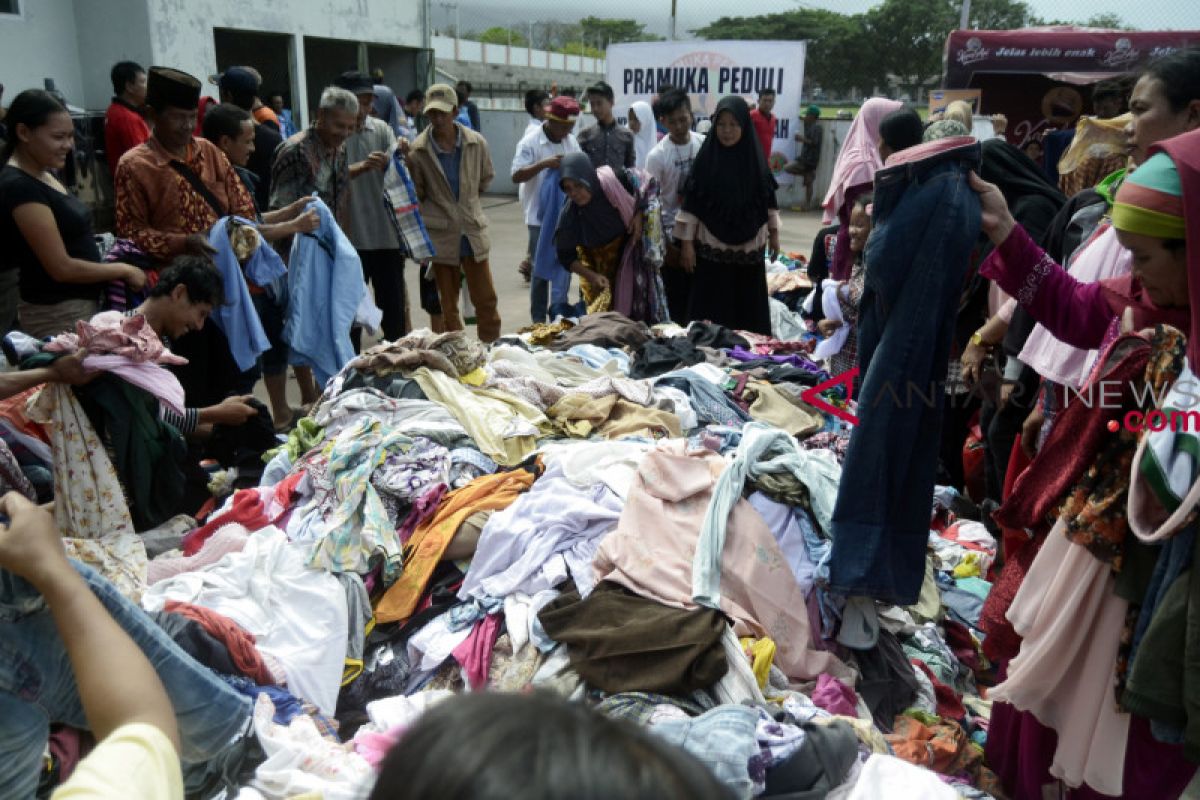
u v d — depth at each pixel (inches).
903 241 96.4
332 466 127.2
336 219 215.3
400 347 160.1
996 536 152.6
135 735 34.7
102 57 386.9
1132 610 80.6
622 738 22.0
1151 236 74.7
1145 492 74.9
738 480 118.6
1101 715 84.0
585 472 130.3
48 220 147.2
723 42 508.4
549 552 116.7
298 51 468.8
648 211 222.4
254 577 112.0
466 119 502.9
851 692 105.8
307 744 89.5
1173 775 84.1
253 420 144.5
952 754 103.0
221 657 97.8
